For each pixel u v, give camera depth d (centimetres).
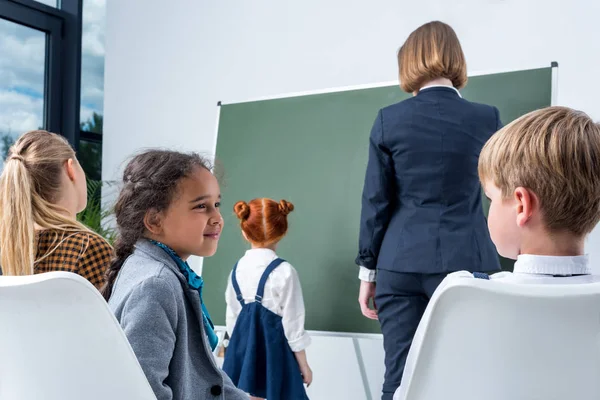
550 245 82
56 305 73
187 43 333
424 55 184
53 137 151
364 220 189
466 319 64
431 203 178
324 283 249
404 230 179
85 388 78
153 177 107
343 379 276
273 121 274
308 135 263
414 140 178
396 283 180
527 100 221
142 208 107
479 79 231
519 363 64
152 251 105
